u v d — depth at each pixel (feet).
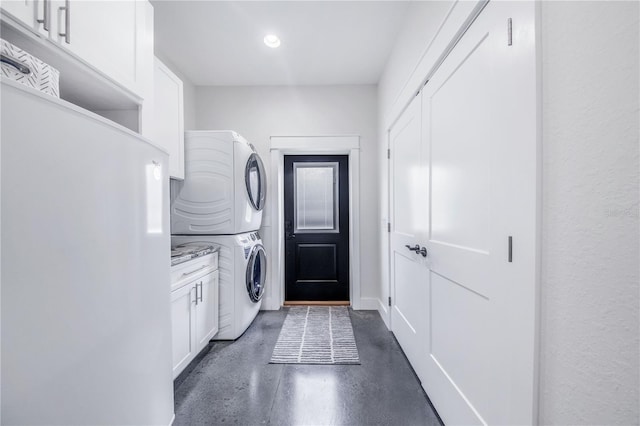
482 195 3.30
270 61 8.23
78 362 2.22
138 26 4.33
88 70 3.43
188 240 7.48
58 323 2.04
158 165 3.51
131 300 2.92
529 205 2.47
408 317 6.22
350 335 7.61
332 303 10.36
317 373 5.75
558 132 2.22
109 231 2.59
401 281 6.81
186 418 4.47
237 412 4.61
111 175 2.62
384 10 6.12
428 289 4.98
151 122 4.69
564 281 2.17
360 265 9.77
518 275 2.62
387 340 7.29
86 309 2.31
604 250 1.86
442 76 4.41
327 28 6.73
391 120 7.52
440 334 4.50
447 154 4.26
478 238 3.40
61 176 2.08
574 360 2.08
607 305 1.85
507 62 2.79
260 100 9.77
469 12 3.42
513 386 2.68
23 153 1.81
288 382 5.44
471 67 3.56
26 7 2.67
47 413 1.96
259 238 9.14
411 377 5.60
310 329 8.02
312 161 10.59
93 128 2.39
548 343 2.32
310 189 10.66
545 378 2.35
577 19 2.04
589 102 1.95
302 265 10.73
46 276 1.95
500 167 2.93
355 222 9.75
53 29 2.90
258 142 9.79
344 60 8.17
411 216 6.01
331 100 9.75
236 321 7.36
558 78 2.21
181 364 5.36
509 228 2.77
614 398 1.81
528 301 2.48
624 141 1.73
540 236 2.39
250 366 6.04
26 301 1.82
